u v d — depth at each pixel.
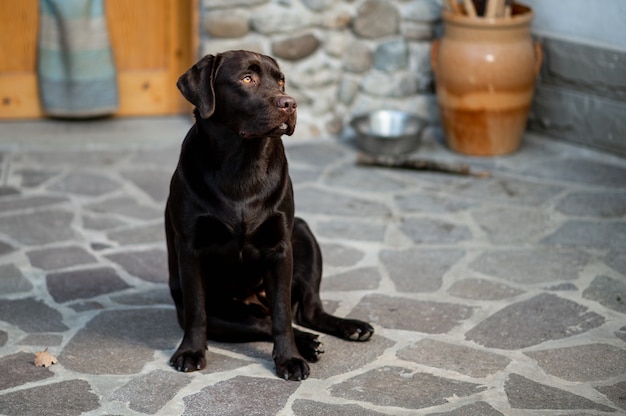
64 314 3.89
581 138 6.14
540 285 4.20
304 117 6.50
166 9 6.57
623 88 5.80
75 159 5.98
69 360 3.46
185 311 3.38
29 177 5.66
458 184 5.62
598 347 3.58
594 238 4.76
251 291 3.58
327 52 6.42
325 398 3.16
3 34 6.38
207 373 3.34
